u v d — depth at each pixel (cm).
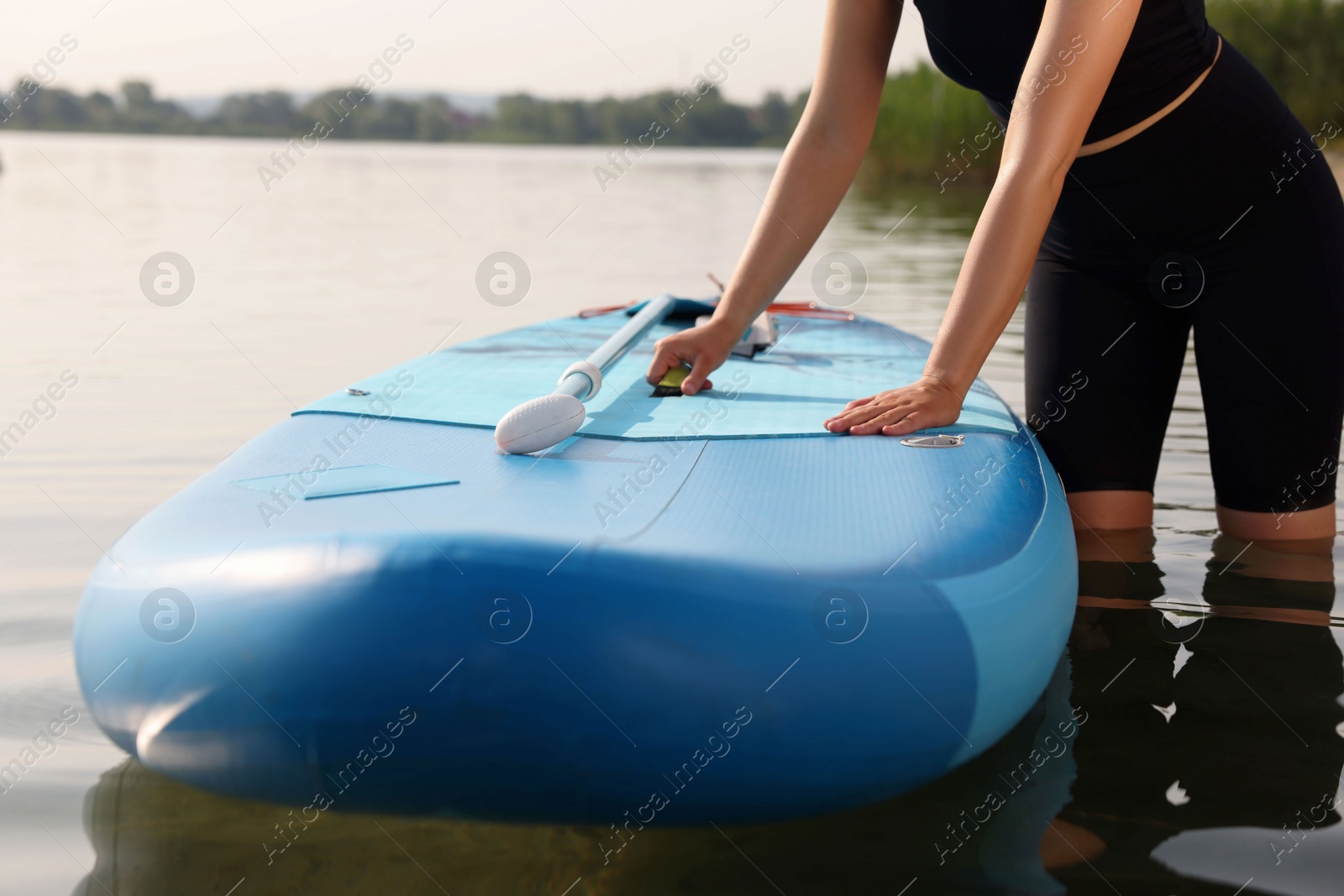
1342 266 150
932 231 691
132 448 211
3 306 383
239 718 86
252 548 90
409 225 724
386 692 84
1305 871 86
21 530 165
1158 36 140
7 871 85
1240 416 156
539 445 117
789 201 157
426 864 87
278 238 634
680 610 85
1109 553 161
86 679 94
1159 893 83
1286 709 114
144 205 854
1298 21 1062
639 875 86
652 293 426
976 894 83
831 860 88
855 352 194
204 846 90
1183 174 147
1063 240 166
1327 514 159
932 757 91
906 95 1116
